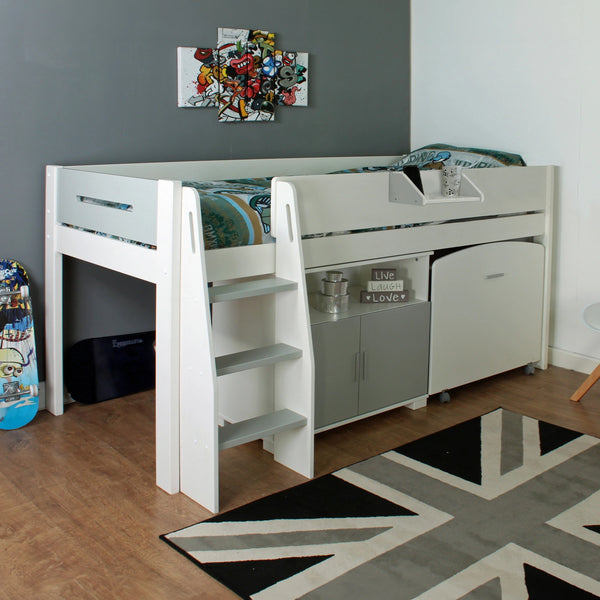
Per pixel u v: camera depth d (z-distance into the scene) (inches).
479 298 120.1
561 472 94.1
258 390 100.7
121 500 87.2
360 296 112.7
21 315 107.7
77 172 100.5
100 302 118.7
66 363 115.6
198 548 77.1
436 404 118.2
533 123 133.3
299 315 91.4
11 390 106.8
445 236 113.9
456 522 82.2
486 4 137.1
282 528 81.0
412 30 150.9
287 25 131.9
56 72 108.6
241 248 89.6
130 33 114.4
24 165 108.0
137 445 102.2
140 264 89.3
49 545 77.7
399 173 103.3
